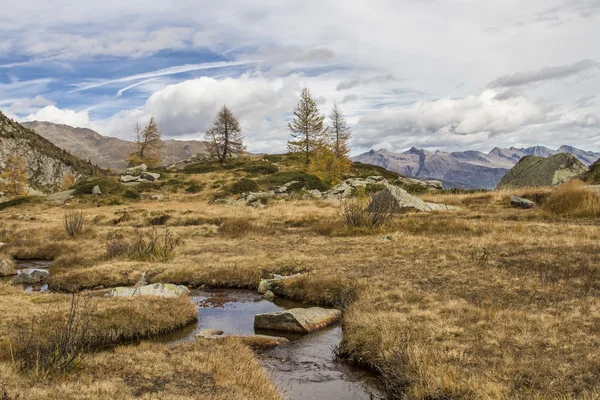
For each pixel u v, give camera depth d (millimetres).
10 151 173750
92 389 6070
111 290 13312
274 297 13539
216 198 52594
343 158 67375
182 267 16547
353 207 23734
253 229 26031
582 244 14328
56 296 12562
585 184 25703
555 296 9719
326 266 15172
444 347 7551
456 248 15758
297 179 60906
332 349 9117
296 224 28031
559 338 7465
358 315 9703
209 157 94875
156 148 88438
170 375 7047
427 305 9828
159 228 29766
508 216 23141
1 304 10938
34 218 40562
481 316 8773
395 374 7211
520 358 6863
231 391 6438
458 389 6250
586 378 6109
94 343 9422
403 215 25766
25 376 6594
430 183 56312
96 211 45156
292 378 7742
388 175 73000
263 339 9492
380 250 16953
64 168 193875
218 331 10359
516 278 11312
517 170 38312
